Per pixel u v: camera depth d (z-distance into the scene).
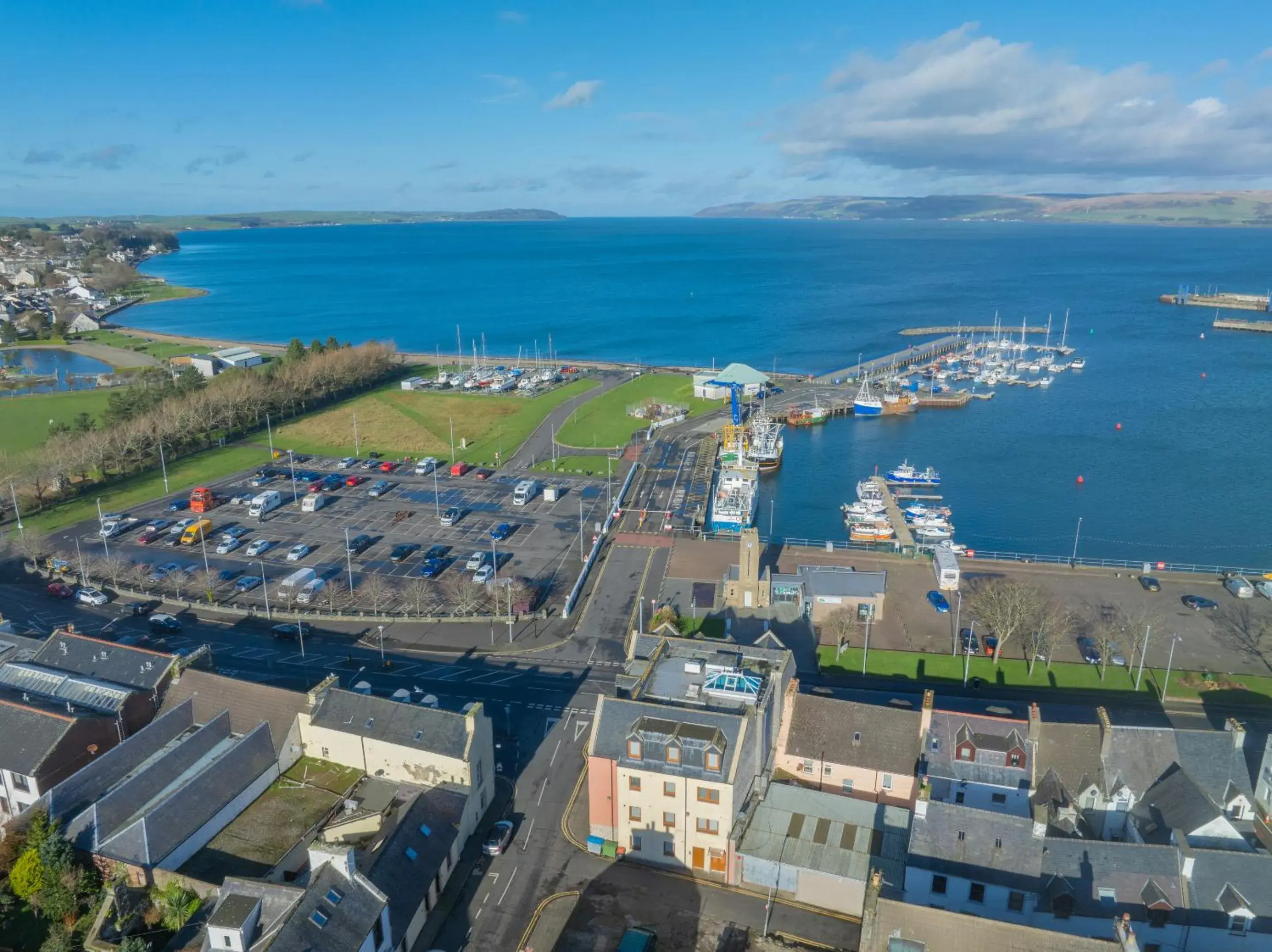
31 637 136.25
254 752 94.50
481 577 156.38
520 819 96.62
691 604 148.50
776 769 99.00
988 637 134.75
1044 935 64.75
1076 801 90.44
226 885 72.06
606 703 92.00
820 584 145.12
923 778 87.31
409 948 78.31
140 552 172.75
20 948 77.62
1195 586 156.75
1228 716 116.12
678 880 88.06
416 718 95.38
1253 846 81.38
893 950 66.88
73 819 84.88
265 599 150.00
